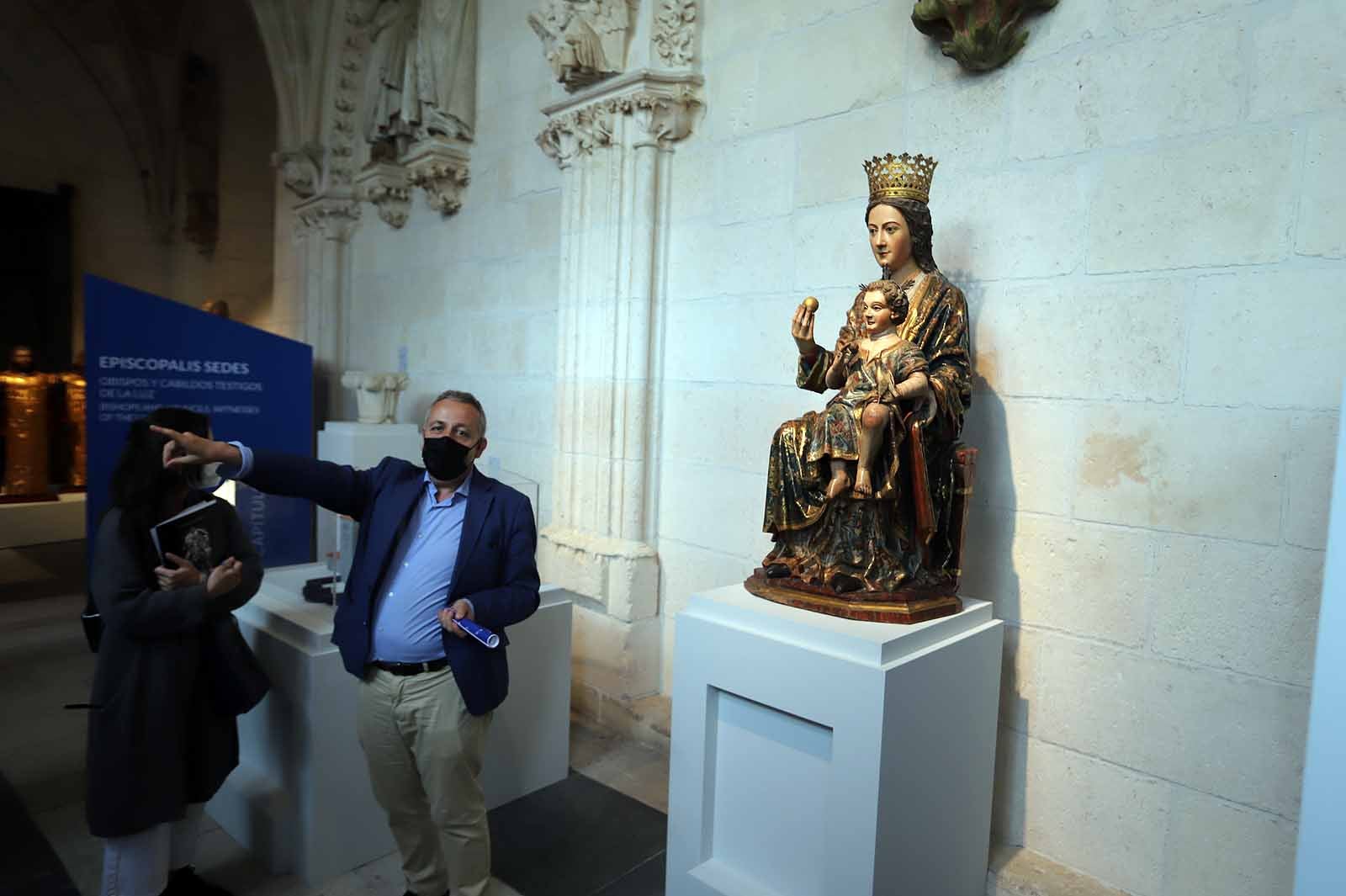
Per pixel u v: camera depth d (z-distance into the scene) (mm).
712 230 3604
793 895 2143
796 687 2074
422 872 2383
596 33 3664
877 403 2139
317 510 4211
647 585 3801
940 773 2172
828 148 3178
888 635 2020
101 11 10102
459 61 5070
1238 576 2242
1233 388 2246
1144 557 2408
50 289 10234
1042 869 2551
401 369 5879
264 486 2184
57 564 6641
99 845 2773
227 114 10609
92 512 4520
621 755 3568
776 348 3357
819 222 3207
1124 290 2439
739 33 3498
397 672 2182
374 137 5734
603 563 3818
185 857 2455
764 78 3400
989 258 2734
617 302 3816
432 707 2162
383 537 2229
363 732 2252
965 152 2795
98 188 10633
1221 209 2264
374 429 5145
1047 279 2600
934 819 2170
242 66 10625
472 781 2246
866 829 1942
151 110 10562
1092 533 2510
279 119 6586
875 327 2217
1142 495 2412
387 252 6039
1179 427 2342
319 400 6512
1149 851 2414
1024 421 2652
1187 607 2334
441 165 5125
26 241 10102
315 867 2586
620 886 2654
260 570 2387
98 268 10688
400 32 5637
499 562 2250
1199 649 2314
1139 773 2432
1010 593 2684
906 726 1995
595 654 3910
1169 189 2352
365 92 6191
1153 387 2387
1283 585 2170
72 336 10422
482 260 5102
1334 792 1254
